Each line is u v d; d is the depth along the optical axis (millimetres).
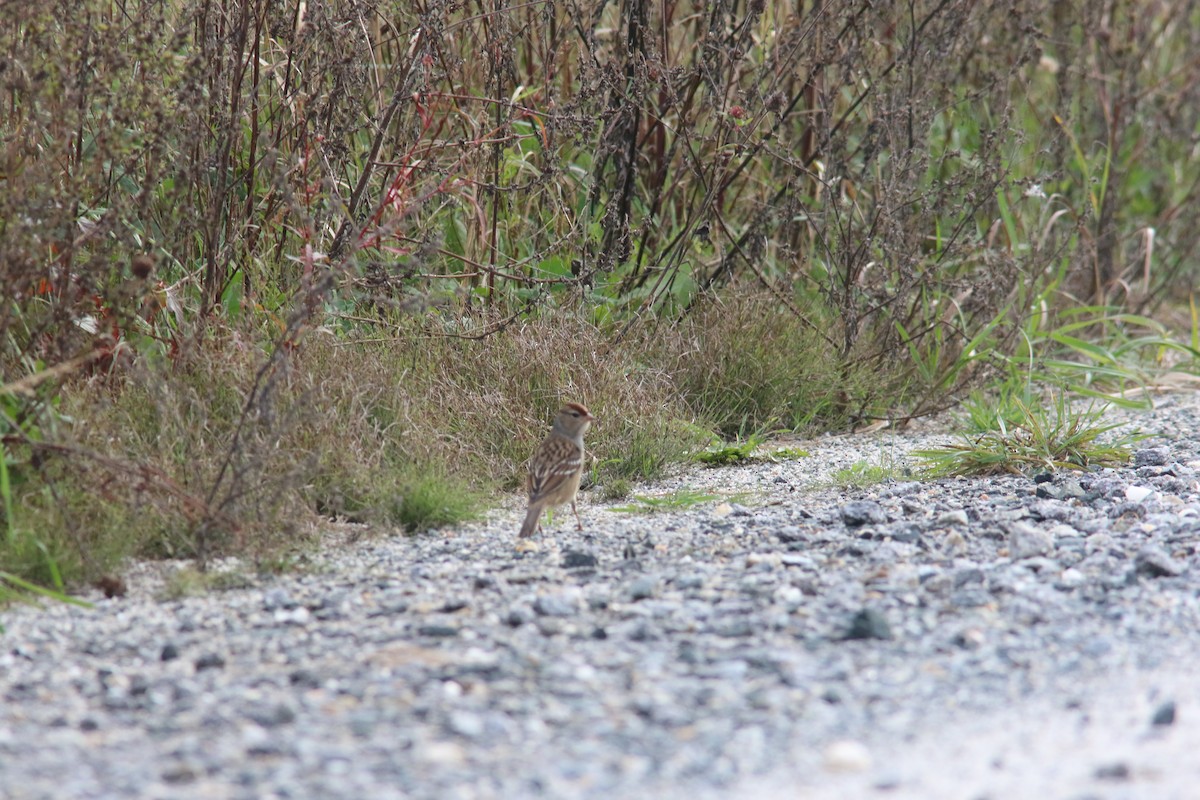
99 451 10117
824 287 16203
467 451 12141
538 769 6086
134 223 12039
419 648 7695
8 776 6008
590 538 10492
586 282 14359
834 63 15805
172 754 6266
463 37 15273
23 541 9188
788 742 6395
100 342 11023
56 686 7242
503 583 9117
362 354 12508
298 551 9906
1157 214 22859
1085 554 9766
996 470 12961
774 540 10305
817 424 15242
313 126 13266
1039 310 17141
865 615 7910
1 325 10047
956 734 6508
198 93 11344
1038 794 5820
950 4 16484
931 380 15852
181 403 10969
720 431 14531
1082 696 7008
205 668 7469
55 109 10523
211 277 12133
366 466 10930
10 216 10055
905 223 16406
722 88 15289
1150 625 8164
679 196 16484
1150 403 15742
